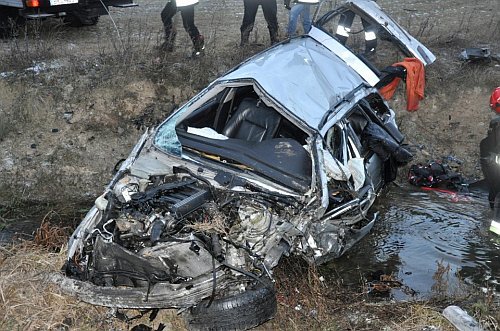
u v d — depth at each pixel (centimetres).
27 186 734
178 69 860
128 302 448
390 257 616
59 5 927
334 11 771
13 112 795
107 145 789
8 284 482
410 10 1241
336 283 563
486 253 625
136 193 476
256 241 479
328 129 572
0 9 971
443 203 731
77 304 480
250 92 652
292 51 673
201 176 528
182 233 452
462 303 525
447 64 940
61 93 817
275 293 493
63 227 636
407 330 480
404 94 884
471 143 843
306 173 527
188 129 588
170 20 894
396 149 655
